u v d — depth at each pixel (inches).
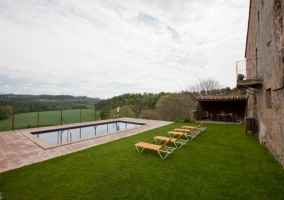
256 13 342.3
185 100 1158.3
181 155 226.7
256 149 253.3
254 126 347.3
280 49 180.7
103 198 124.2
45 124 583.2
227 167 183.9
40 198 124.0
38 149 257.0
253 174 165.6
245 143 291.9
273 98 217.8
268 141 249.8
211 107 709.9
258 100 330.0
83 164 193.6
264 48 266.5
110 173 168.7
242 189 137.0
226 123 553.0
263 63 276.4
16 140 312.5
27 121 631.2
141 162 200.1
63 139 432.1
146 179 155.3
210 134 374.3
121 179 155.3
